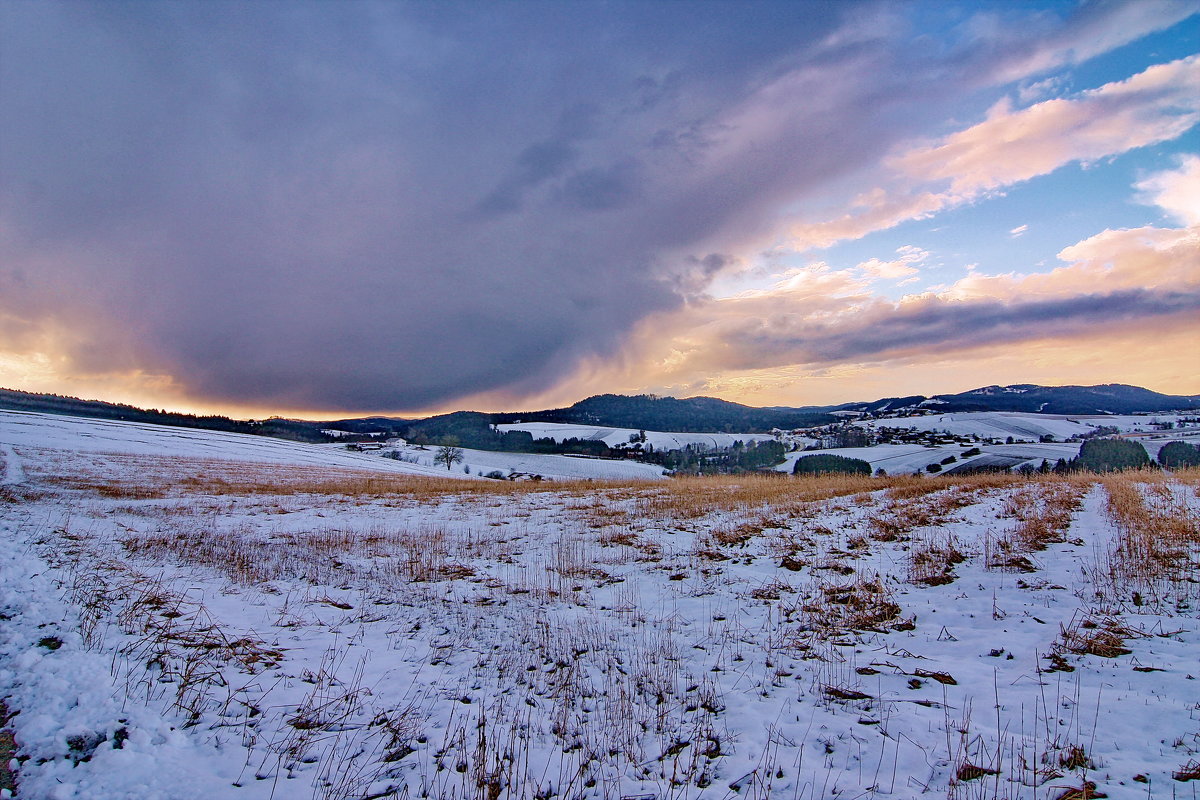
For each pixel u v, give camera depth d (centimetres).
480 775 435
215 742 456
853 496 1959
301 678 604
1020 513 1419
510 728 524
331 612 866
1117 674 581
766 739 505
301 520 1844
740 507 1814
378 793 409
